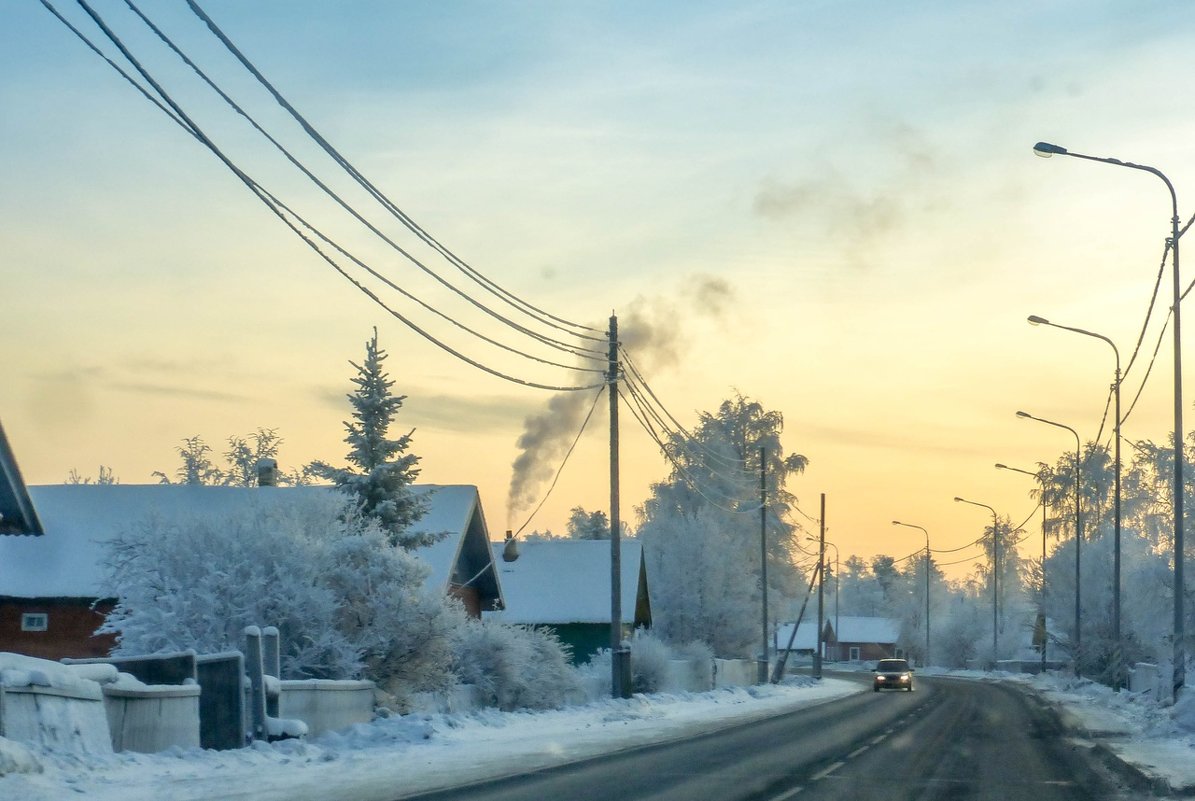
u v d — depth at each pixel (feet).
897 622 560.61
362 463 146.00
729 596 255.09
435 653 106.22
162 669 70.95
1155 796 56.34
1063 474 306.76
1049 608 254.06
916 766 70.33
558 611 211.20
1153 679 163.22
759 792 56.13
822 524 284.61
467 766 68.28
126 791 51.57
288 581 96.94
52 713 56.59
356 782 58.39
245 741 72.02
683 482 287.07
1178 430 109.81
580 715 119.24
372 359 148.15
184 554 98.94
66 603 141.69
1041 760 75.10
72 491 156.66
